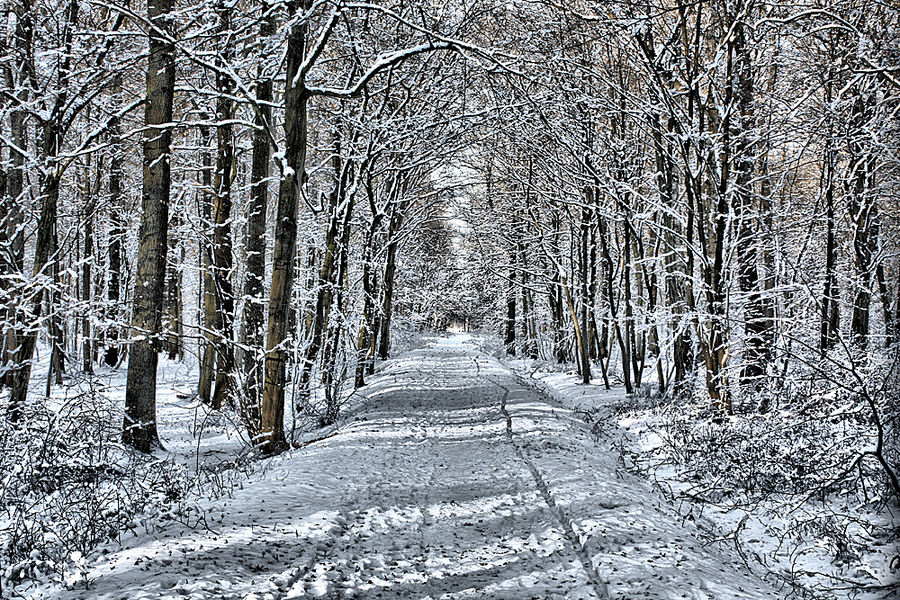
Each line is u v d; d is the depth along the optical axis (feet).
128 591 15.44
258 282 49.01
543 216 96.07
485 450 37.47
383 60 38.45
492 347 161.99
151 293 36.73
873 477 22.97
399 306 152.87
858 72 37.88
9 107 37.93
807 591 17.12
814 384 29.89
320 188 75.41
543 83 43.68
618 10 43.91
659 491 28.17
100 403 30.45
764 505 24.38
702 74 39.60
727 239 42.80
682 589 15.69
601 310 72.69
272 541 20.04
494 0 53.72
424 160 68.13
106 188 77.92
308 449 37.65
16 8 37.52
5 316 34.76
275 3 36.83
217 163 56.90
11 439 26.37
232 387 47.50
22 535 19.43
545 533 21.43
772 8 41.04
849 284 46.75
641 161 62.18
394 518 23.99
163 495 25.16
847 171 45.14
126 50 41.63
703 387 44.29
